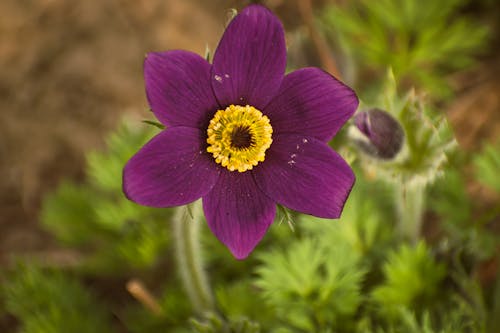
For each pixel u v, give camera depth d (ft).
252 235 1.32
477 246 1.66
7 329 1.80
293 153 1.33
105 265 1.79
